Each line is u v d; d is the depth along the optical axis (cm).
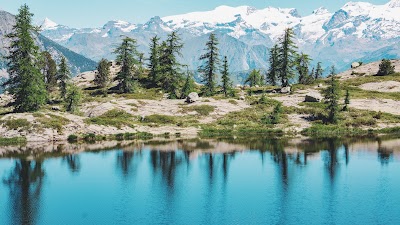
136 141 6197
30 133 6256
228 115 7644
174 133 6800
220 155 5025
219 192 3472
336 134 6612
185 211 3017
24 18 6994
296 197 3309
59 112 7181
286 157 4841
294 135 6594
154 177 3984
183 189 3575
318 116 7344
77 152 5272
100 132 6606
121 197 3359
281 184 3681
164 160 4775
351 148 5325
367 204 3117
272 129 6894
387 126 6894
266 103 8119
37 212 3008
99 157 4947
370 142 5766
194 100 8294
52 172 4194
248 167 4366
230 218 2867
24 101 6981
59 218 2883
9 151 5350
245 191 3488
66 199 3306
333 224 2747
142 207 3111
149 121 7394
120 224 2777
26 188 3628
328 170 4172
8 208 3091
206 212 2994
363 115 7294
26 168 4384
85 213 2983
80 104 8650
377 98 8331
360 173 4031
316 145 5597
